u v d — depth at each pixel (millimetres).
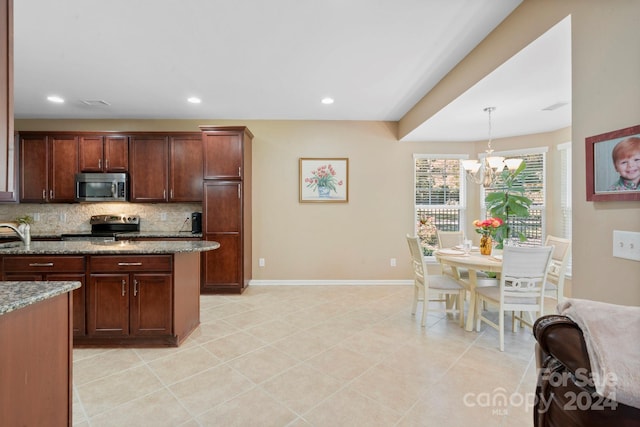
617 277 1311
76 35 2285
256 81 3129
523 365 2252
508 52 2059
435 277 3211
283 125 4484
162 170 4129
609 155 1326
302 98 3621
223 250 4012
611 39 1329
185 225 4473
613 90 1320
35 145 4062
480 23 2141
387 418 1682
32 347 1193
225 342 2623
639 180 1195
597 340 756
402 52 2541
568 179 3793
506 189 4250
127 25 2162
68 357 1382
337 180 4523
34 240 3959
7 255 2467
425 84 3201
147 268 2531
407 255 4574
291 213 4508
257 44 2422
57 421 1317
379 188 4551
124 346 2543
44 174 4059
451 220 4664
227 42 2395
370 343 2607
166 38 2332
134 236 4008
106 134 4098
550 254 2463
